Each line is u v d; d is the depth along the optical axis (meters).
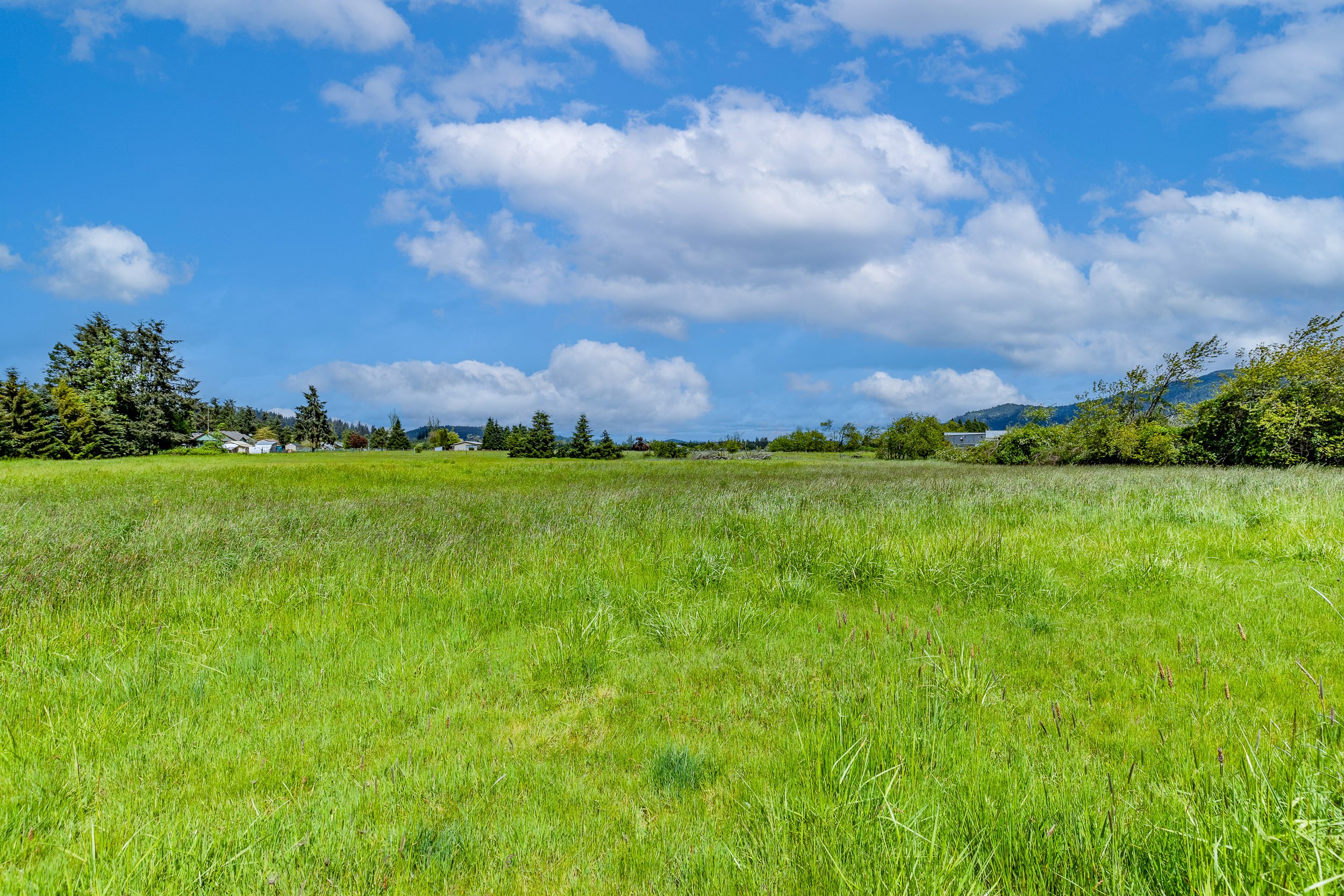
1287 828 1.88
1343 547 6.49
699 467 35.44
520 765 3.12
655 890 2.18
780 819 2.42
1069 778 2.63
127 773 3.05
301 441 122.25
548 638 4.95
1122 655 4.29
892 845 2.15
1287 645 4.32
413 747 3.31
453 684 4.18
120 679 4.11
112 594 6.05
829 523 9.17
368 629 5.30
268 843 2.43
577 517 10.12
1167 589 5.75
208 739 3.41
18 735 3.37
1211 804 2.16
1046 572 6.08
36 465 34.34
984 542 7.32
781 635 5.02
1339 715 3.03
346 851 2.40
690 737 3.38
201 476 25.38
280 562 7.27
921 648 4.48
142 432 61.53
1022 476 19.80
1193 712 3.38
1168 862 2.01
